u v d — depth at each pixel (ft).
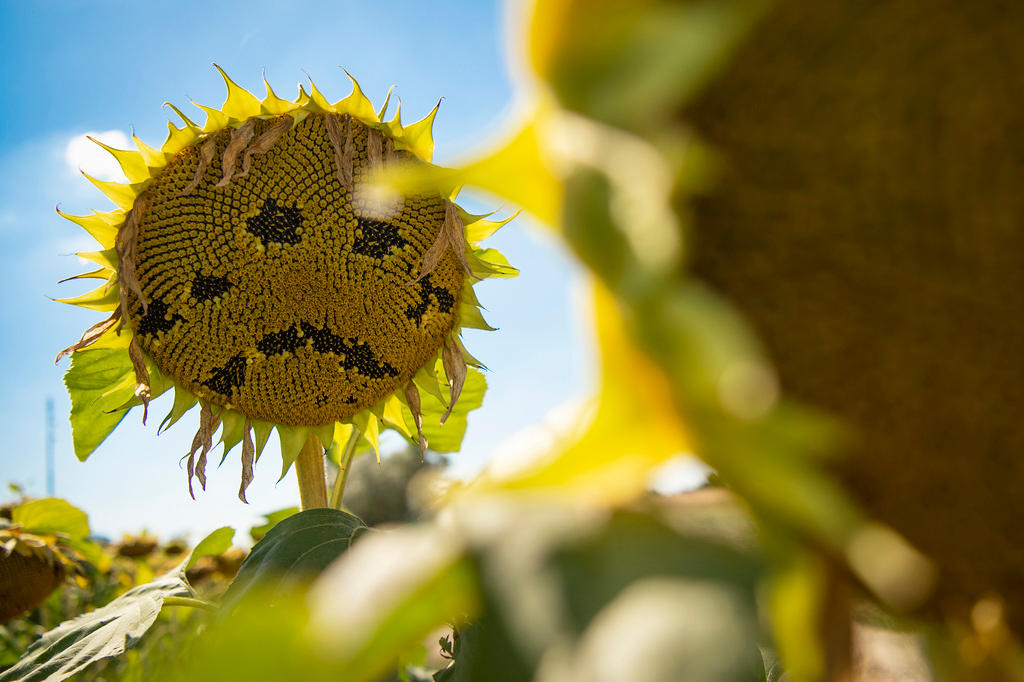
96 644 2.02
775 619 0.41
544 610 0.30
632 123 0.35
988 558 0.40
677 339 0.32
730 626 0.28
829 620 0.40
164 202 2.14
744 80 0.38
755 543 0.37
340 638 0.31
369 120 2.19
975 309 0.37
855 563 0.38
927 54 0.37
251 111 2.15
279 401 2.29
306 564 1.71
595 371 0.38
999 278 0.37
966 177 0.37
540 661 0.29
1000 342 0.37
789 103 0.38
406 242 2.23
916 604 0.42
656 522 0.34
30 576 3.81
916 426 0.39
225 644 0.27
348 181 2.15
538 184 0.39
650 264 0.33
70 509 4.17
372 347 2.30
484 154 0.39
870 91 0.37
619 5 0.35
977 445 0.39
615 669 0.27
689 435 0.37
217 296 2.18
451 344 2.38
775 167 0.38
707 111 0.39
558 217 0.37
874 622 0.46
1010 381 0.38
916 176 0.37
